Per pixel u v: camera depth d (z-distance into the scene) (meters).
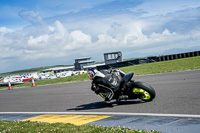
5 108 9.84
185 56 34.03
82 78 21.78
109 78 6.63
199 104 5.63
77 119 5.90
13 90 20.33
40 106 9.03
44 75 58.69
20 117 7.39
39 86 20.95
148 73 16.72
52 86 18.38
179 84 9.28
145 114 5.32
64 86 16.56
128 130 4.06
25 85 26.66
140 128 4.32
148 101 6.73
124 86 6.43
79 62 112.88
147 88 6.39
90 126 4.71
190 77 10.91
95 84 6.86
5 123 6.25
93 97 9.31
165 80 11.20
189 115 4.74
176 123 4.33
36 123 5.70
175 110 5.36
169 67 18.98
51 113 7.26
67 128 4.77
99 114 6.07
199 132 3.68
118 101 6.76
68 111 7.17
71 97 10.25
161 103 6.27
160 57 35.44
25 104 10.17
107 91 6.71
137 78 14.13
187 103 5.91
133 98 6.61
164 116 4.96
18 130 5.10
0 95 16.61
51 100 10.28
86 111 6.73
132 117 5.29
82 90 12.24
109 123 5.05
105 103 7.54
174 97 6.87
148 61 35.81
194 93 7.07
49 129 4.84
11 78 48.84
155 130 4.07
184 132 3.78
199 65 16.72
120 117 5.44
